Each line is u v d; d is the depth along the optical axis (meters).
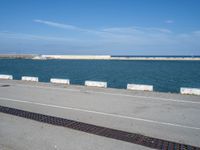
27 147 5.96
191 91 14.86
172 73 58.38
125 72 61.03
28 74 51.81
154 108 10.66
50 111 9.84
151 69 76.62
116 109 10.33
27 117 8.81
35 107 10.67
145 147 6.04
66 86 18.69
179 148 6.05
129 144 6.21
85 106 10.92
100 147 5.97
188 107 10.98
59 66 95.12
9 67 84.75
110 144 6.18
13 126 7.67
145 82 37.12
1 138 6.59
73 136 6.74
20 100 12.52
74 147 5.95
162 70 71.38
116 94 14.67
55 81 21.31
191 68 83.81
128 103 11.77
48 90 16.55
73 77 44.62
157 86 32.06
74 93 15.10
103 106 10.95
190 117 9.12
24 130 7.26
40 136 6.73
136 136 6.83
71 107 10.67
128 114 9.44
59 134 6.90
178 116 9.25
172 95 14.34
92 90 16.45
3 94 14.74
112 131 7.23
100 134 6.93
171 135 6.99
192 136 6.94
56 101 12.20
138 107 10.85
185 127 7.81
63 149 5.83
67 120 8.39
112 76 47.75
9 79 24.78
